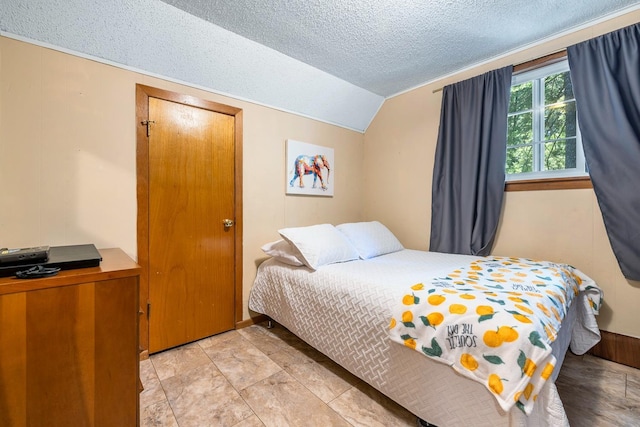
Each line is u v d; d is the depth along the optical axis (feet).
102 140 5.36
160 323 6.07
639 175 5.10
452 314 3.53
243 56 6.53
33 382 2.85
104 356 3.20
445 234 7.77
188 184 6.45
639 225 5.15
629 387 4.75
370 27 5.89
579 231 5.98
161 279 6.08
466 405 3.28
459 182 7.59
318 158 8.96
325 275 5.59
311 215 8.91
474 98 7.25
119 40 5.26
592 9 5.40
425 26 5.88
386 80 8.45
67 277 3.00
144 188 5.83
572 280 5.16
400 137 9.30
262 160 7.73
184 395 4.63
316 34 6.14
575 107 6.17
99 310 3.18
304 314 5.77
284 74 7.37
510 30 6.04
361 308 4.61
